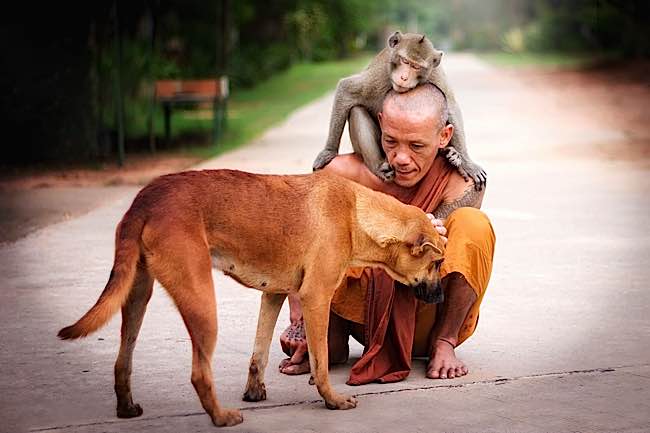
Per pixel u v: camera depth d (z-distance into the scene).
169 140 26.31
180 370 7.85
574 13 80.12
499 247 12.56
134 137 28.12
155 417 6.74
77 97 23.73
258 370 7.11
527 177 19.31
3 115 23.33
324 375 6.87
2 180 20.03
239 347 8.54
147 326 9.20
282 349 8.12
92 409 6.92
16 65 23.27
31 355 8.25
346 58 83.12
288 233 6.75
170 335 8.88
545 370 7.76
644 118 32.03
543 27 81.31
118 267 6.23
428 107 7.59
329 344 7.93
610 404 6.95
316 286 6.82
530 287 10.50
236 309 9.80
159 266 6.35
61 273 11.29
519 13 101.31
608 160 21.98
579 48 77.75
